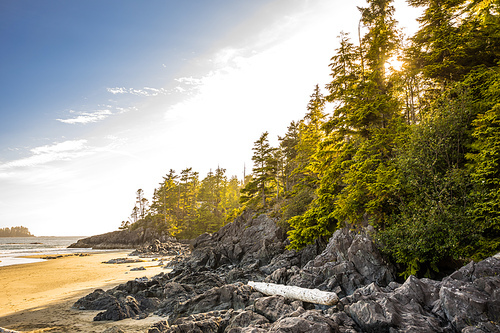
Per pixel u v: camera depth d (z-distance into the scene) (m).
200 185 101.88
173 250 64.88
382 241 16.22
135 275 30.97
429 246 14.23
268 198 52.97
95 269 36.41
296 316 10.25
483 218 13.24
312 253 25.22
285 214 34.03
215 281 20.59
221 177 90.25
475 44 19.44
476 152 15.06
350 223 19.80
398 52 24.30
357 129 23.09
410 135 16.58
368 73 23.34
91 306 17.17
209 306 14.74
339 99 24.59
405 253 15.26
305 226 23.64
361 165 19.06
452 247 13.37
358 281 15.22
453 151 15.39
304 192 34.16
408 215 15.48
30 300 19.84
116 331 12.11
